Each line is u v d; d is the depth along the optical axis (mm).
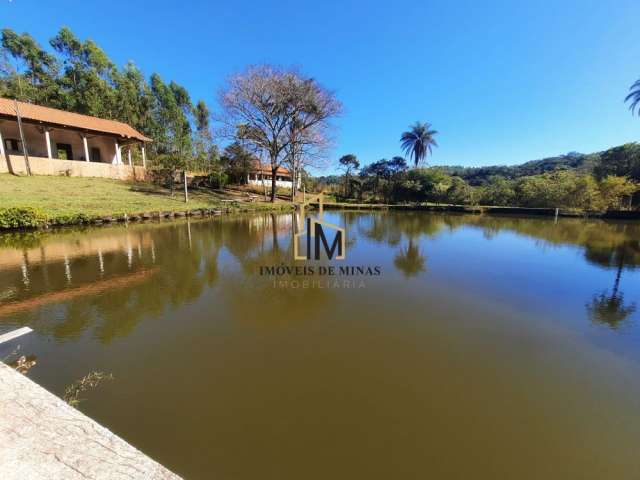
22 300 4195
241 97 18422
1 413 1333
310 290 4832
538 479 1674
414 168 30500
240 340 3191
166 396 2297
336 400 2281
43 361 2760
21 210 8922
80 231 9656
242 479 1637
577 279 5613
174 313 3863
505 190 22484
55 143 17422
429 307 4203
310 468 1705
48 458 1105
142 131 24984
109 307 4016
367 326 3586
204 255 7020
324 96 18906
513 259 7246
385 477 1660
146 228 10797
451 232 11906
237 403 2229
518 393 2406
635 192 17328
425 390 2424
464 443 1900
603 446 1906
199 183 22781
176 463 1724
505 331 3512
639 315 4000
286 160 21016
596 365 2838
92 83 22266
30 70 23703
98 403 2207
